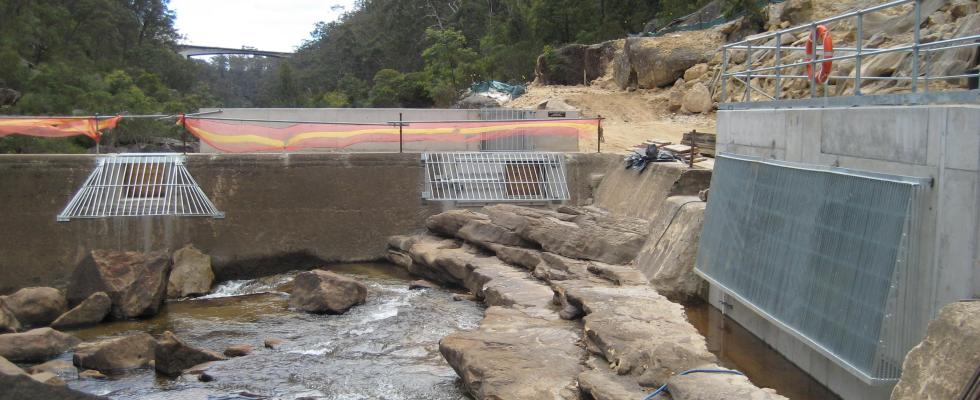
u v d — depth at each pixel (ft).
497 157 59.16
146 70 210.38
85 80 141.08
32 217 51.57
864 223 23.48
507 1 164.86
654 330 28.89
